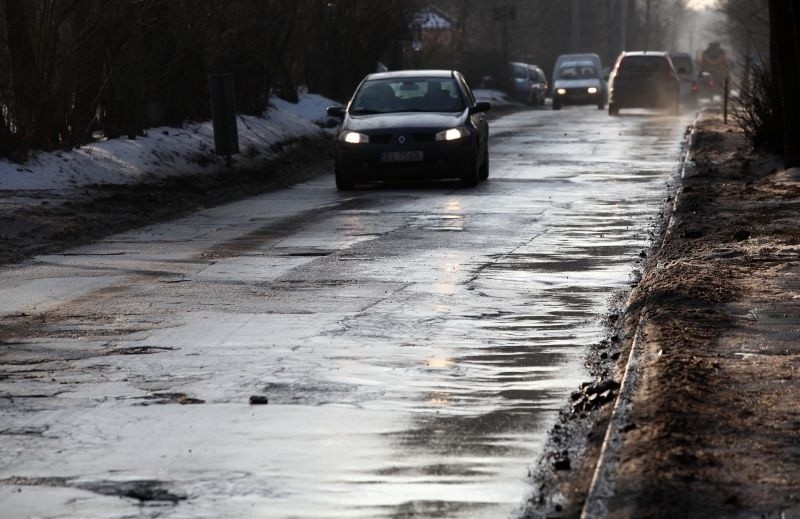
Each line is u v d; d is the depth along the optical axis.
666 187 51.69
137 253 35.09
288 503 14.70
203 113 69.56
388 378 20.69
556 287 29.19
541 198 48.16
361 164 52.53
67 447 16.97
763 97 61.34
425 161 52.19
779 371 18.84
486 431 17.62
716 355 19.95
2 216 39.56
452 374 20.95
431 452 16.66
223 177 56.59
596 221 41.16
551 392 19.77
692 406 16.80
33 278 31.00
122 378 20.80
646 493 13.56
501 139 81.50
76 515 14.40
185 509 14.54
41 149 51.00
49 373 21.22
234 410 18.75
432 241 36.81
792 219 37.09
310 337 23.80
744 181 50.53
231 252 35.06
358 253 34.56
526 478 15.55
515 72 169.62
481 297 27.92
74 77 52.22
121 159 53.00
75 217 40.91
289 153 69.50
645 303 25.16
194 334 24.17
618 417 16.72
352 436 17.39
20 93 49.78
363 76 100.19
